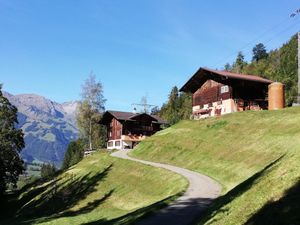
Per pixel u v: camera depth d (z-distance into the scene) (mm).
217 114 71375
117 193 46125
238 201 18094
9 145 66875
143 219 22422
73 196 52125
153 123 89500
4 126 68062
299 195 14094
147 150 61812
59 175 69062
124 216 27016
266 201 15344
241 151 42281
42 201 56281
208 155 46562
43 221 34188
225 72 73062
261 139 43344
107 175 54750
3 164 66250
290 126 44438
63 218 31438
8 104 69312
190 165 46531
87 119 96875
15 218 49875
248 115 56688
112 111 91812
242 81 69312
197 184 34375
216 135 52219
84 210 44250
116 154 68000
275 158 35625
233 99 68625
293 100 105312
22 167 69812
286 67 158875
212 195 29062
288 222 12430
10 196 71312
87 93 97375
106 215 31578
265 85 71438
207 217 18703
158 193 38625
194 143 53438
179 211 23859
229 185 33250
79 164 72625
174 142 57938
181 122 69188
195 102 78750
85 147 110875
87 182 55469
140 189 43531
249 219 14570
